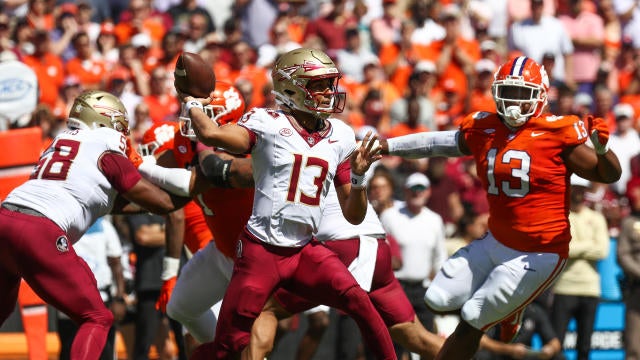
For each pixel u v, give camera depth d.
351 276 19.19
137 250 30.86
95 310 20.02
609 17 51.31
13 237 19.80
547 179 20.59
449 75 45.22
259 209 19.08
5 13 47.69
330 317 33.44
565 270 33.34
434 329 31.78
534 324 31.28
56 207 20.08
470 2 50.84
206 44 44.25
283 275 19.06
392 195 33.81
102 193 20.47
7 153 27.56
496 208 21.08
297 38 49.03
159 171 20.69
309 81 19.08
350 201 19.12
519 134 20.77
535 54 48.31
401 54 46.28
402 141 21.88
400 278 31.59
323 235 22.67
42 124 35.56
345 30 47.19
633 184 34.34
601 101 44.81
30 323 27.48
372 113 42.75
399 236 31.59
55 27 46.25
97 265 28.91
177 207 20.70
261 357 22.59
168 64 44.00
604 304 35.56
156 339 32.44
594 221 33.69
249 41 49.50
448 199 36.84
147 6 47.66
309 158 18.94
